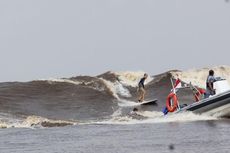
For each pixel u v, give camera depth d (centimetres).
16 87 12706
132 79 14125
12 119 9131
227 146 4847
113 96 12475
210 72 8031
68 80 13462
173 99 8144
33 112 10231
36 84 13025
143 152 4844
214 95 7681
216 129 6222
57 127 7744
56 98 11875
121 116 9400
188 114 7775
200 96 8481
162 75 14400
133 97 12750
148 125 7231
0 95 11800
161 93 12912
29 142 6103
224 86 7906
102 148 5272
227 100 7606
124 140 5794
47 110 10562
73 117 9669
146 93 13075
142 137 5953
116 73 14225
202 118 7688
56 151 5253
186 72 14400
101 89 12925
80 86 13012
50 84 13012
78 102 11562
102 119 9144
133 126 7231
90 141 5888
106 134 6469
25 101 11344
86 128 7338
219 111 7669
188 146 5009
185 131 6222
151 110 10244
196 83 14100
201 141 5288
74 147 5462
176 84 8500
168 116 7912
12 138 6556
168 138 5712
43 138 6425
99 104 11400
